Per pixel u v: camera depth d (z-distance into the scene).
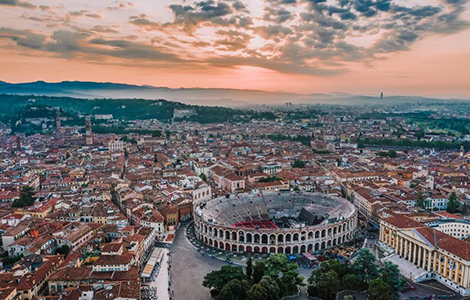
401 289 178.38
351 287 182.12
